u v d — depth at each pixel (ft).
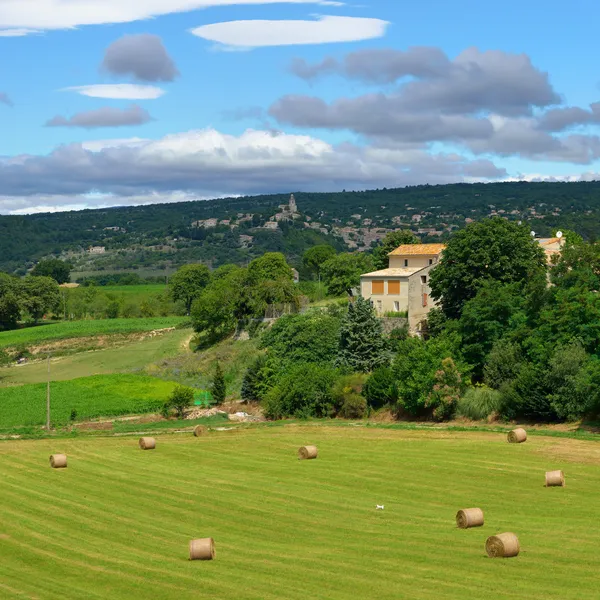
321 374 301.84
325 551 129.29
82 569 123.85
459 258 317.22
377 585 110.63
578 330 258.37
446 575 114.01
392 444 228.02
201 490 178.81
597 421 234.17
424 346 282.15
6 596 111.75
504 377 267.59
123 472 201.36
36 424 303.07
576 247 298.35
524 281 310.45
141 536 142.72
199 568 122.21
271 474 195.00
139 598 109.81
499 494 164.86
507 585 108.58
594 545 125.59
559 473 168.66
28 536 144.15
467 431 241.96
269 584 112.98
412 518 149.28
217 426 286.25
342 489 176.14
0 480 194.70
